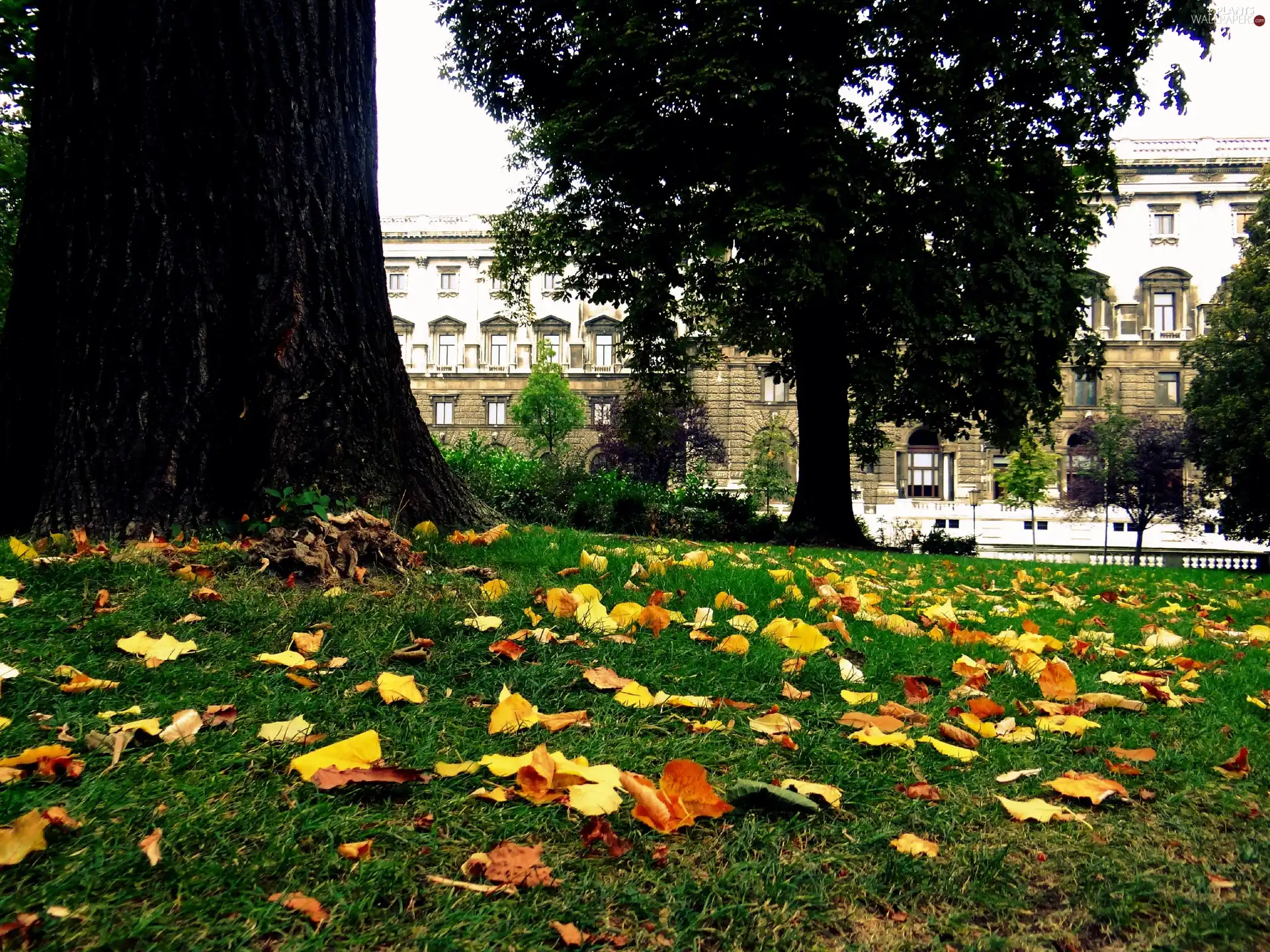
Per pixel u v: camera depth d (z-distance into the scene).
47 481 3.77
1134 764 2.14
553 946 1.22
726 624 3.25
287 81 4.11
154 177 3.89
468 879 1.38
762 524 13.10
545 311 45.72
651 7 12.09
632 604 3.15
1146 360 39.50
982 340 11.95
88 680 2.09
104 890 1.27
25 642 2.36
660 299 12.59
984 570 7.60
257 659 2.39
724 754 1.99
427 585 3.26
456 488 4.90
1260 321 19.20
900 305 11.57
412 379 45.91
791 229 10.77
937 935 1.32
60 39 4.01
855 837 1.61
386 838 1.49
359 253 4.37
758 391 40.66
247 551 3.33
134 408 3.79
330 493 3.99
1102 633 3.85
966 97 11.41
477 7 13.48
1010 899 1.43
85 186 3.89
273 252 4.04
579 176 13.38
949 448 39.72
